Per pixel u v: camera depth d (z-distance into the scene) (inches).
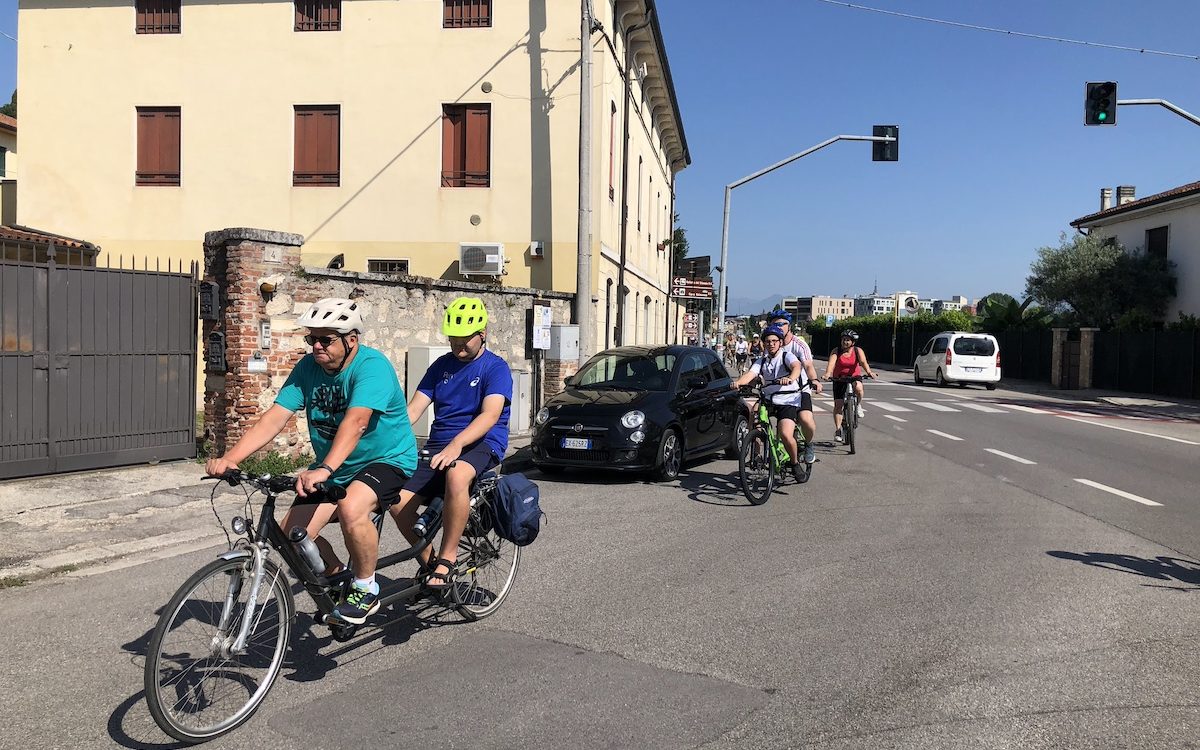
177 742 133.8
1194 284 1138.0
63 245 622.2
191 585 135.2
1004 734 137.5
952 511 318.0
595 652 173.6
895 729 139.1
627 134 822.5
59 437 342.6
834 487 368.5
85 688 154.6
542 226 690.2
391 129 703.1
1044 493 358.9
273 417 156.7
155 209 725.3
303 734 137.2
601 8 681.6
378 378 156.0
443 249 700.7
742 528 287.0
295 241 384.2
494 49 691.4
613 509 317.4
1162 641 180.5
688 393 402.3
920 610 200.7
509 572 204.5
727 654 172.6
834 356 483.5
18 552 245.1
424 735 136.4
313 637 181.8
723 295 981.8
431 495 181.9
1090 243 1259.2
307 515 155.6
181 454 383.2
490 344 515.8
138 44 722.2
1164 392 1006.4
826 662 168.1
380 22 701.3
